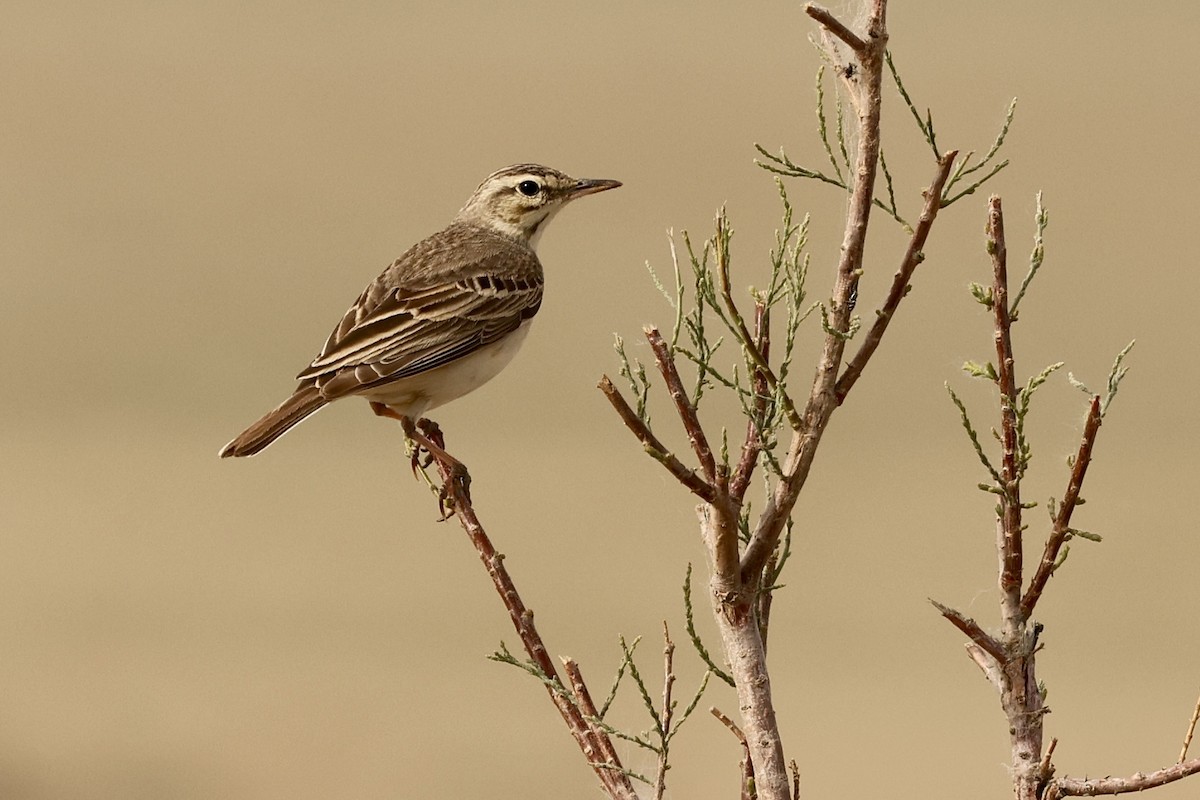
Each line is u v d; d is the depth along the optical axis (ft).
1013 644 20.10
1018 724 20.02
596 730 21.61
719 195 168.66
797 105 214.07
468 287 41.14
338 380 38.14
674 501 103.19
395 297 40.19
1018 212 159.43
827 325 19.47
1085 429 19.77
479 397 124.77
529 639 22.85
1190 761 19.47
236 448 36.91
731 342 107.55
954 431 115.85
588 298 140.15
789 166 20.81
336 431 120.88
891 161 160.04
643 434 18.52
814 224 148.56
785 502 19.56
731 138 197.88
